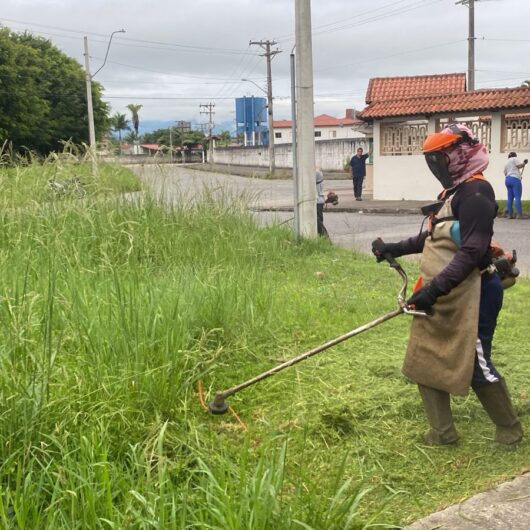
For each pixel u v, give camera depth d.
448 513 3.13
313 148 10.69
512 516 3.11
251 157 58.59
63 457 2.99
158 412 3.81
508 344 5.65
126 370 3.87
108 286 5.04
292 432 3.89
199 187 9.19
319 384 4.65
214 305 5.28
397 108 21.80
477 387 3.73
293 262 9.09
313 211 10.73
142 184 8.59
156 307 4.59
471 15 35.22
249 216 9.31
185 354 4.31
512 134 20.25
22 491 2.84
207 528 2.64
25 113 42.50
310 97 10.60
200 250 7.50
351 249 11.05
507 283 3.70
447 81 27.48
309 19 10.61
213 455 3.45
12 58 41.41
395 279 8.46
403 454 3.75
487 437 3.94
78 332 4.19
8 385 3.34
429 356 3.68
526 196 20.17
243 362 5.00
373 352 5.37
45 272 5.21
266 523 2.62
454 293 3.53
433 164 3.58
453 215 3.55
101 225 7.16
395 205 20.69
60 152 8.24
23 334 3.80
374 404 4.34
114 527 2.60
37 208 7.23
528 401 4.39
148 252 6.50
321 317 6.25
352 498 2.90
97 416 3.50
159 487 2.81
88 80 32.06
